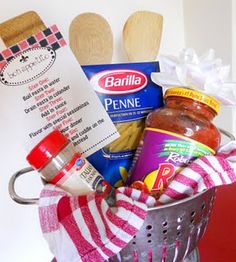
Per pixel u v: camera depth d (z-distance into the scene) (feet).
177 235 1.06
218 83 1.09
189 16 2.14
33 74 1.22
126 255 1.06
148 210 0.96
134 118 1.34
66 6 1.71
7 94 1.25
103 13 1.84
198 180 1.02
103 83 1.31
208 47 2.08
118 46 1.89
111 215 0.93
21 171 1.23
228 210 1.82
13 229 1.75
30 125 1.24
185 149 1.11
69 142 1.13
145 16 1.54
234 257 1.48
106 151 1.30
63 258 0.98
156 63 1.37
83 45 1.45
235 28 1.94
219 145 1.19
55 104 1.25
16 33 1.24
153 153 1.14
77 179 1.08
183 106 1.14
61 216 0.97
